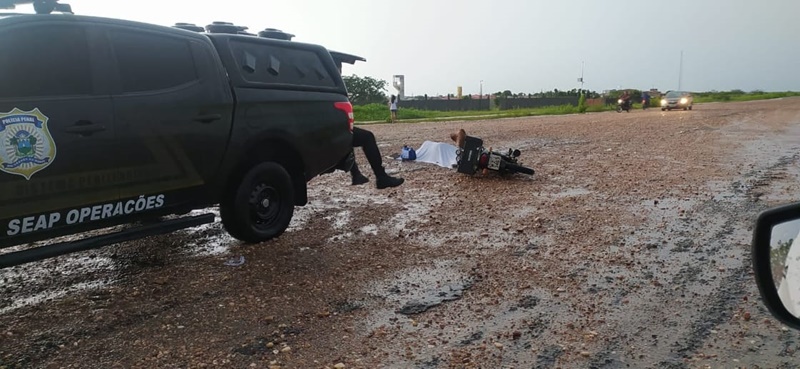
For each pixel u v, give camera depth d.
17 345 3.50
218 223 6.43
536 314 3.98
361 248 5.51
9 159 3.70
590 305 4.12
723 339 3.56
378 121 30.83
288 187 5.71
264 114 5.34
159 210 4.68
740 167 10.17
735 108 39.06
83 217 4.16
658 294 4.31
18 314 3.96
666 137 16.11
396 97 30.50
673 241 5.65
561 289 4.43
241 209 5.29
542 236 5.90
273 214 5.66
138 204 4.50
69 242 4.11
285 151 5.77
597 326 3.78
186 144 4.74
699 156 11.74
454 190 8.41
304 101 5.75
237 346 3.51
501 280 4.64
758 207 7.02
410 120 31.44
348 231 6.14
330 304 4.16
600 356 3.38
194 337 3.63
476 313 4.01
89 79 4.16
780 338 3.55
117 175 4.31
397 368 3.26
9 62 3.75
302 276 4.71
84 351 3.44
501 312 4.02
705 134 16.91
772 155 11.77
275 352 3.45
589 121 25.89
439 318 3.93
